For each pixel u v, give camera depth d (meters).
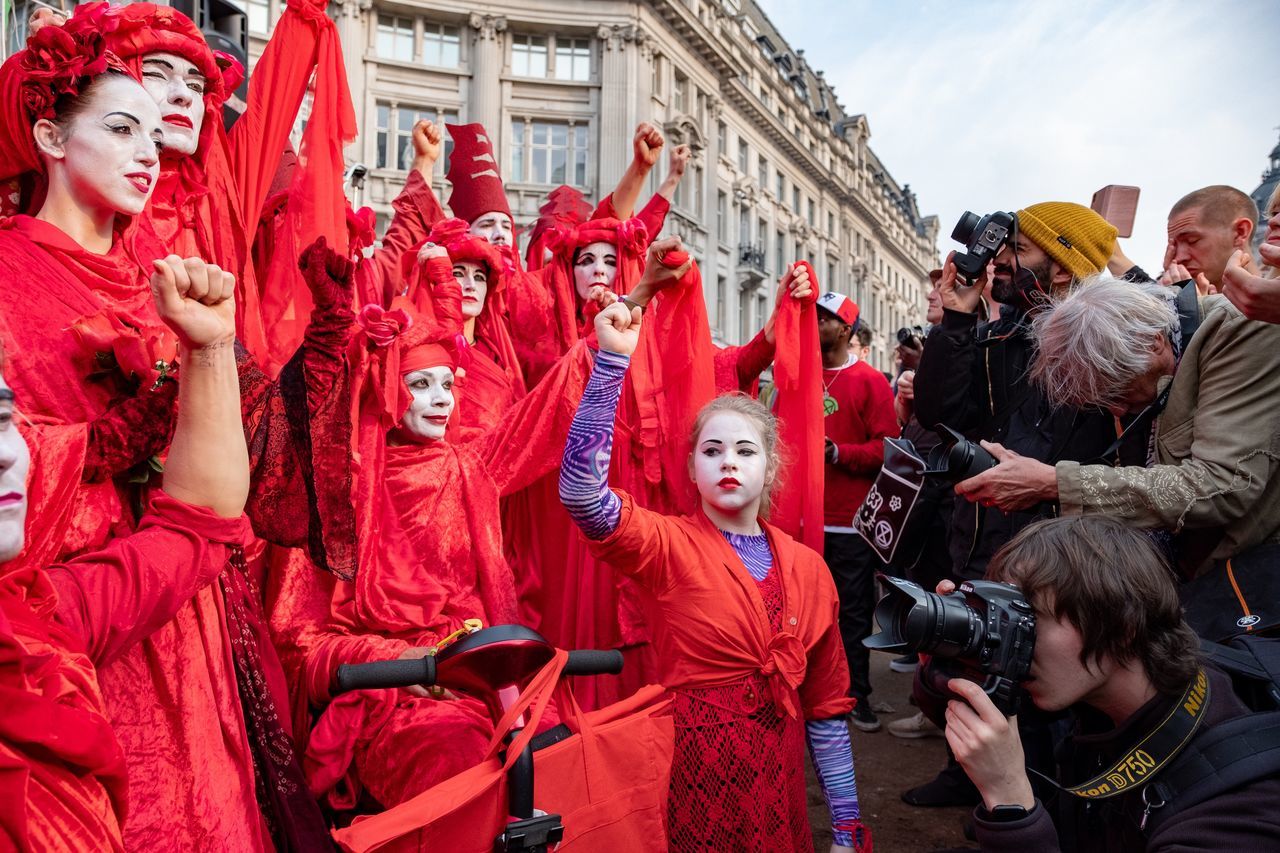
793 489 3.25
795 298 3.22
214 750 1.71
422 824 1.43
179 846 1.61
